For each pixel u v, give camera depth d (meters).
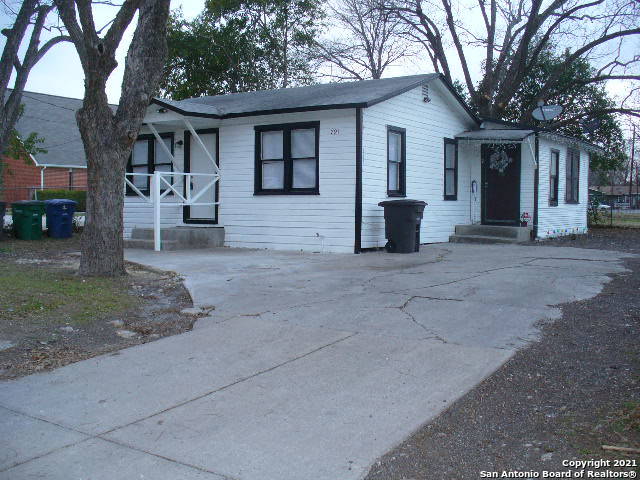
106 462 4.03
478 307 7.80
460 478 3.75
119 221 10.12
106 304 8.20
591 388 5.08
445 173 17.22
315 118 13.98
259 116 14.79
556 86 27.34
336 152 13.77
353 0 32.38
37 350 6.42
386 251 13.98
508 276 10.05
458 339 6.45
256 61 33.19
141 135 17.22
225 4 31.78
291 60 33.84
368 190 13.84
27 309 7.68
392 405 4.82
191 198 16.23
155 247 14.21
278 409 4.83
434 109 16.56
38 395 5.27
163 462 4.02
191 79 32.16
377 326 7.04
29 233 16.33
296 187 14.48
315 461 3.97
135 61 9.54
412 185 15.64
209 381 5.52
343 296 8.65
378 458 3.99
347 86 16.45
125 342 6.83
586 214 21.97
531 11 24.58
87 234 9.98
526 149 17.44
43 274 9.98
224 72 32.75
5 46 14.62
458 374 5.43
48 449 4.24
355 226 13.60
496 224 18.00
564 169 19.52
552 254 13.45
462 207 18.08
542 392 5.05
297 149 14.42
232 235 15.48
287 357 6.09
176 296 8.98
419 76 16.20
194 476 3.82
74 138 35.38
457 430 4.41
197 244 15.00
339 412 4.72
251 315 7.75
